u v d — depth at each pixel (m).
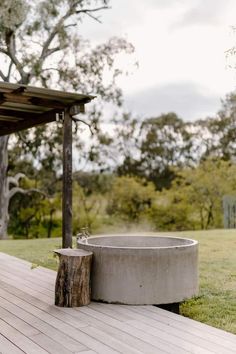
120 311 3.88
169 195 22.81
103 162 21.05
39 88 5.12
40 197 20.75
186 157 25.56
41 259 7.47
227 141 24.83
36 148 17.92
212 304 4.52
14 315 3.76
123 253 4.12
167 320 3.60
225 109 24.95
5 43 16.22
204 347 2.97
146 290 4.09
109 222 22.95
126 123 23.52
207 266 6.83
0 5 14.33
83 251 4.34
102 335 3.22
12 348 2.96
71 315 3.75
